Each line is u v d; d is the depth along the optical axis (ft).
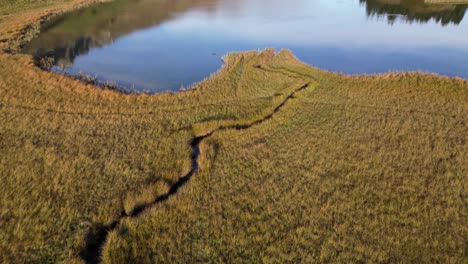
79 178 54.19
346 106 81.61
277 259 41.45
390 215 47.80
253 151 63.21
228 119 75.72
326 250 42.45
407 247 42.75
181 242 43.75
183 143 65.87
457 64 117.50
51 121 70.74
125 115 76.18
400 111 78.79
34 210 47.19
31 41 132.46
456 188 53.06
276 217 47.70
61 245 42.57
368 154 62.13
